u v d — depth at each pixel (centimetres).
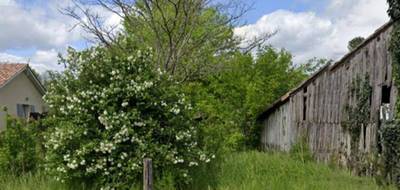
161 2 1909
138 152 951
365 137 1503
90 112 991
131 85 995
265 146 2170
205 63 2070
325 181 1166
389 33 1452
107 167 951
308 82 1734
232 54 2259
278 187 1019
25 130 1069
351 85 1576
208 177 1050
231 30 2212
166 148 977
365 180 1354
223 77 2195
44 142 1060
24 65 2841
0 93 2598
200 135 1125
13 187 947
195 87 2086
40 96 3147
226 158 1227
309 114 1744
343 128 1595
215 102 2123
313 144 1711
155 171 955
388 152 1343
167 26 1808
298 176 1190
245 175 1112
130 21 1947
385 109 1433
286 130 1881
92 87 997
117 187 940
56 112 1037
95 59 1028
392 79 1405
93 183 966
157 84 1039
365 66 1529
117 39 1761
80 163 930
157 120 1016
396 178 1300
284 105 1908
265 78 2241
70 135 952
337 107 1631
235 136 1967
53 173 959
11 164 1041
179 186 995
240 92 2188
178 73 1948
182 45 1916
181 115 1059
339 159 1600
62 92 1033
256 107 2144
